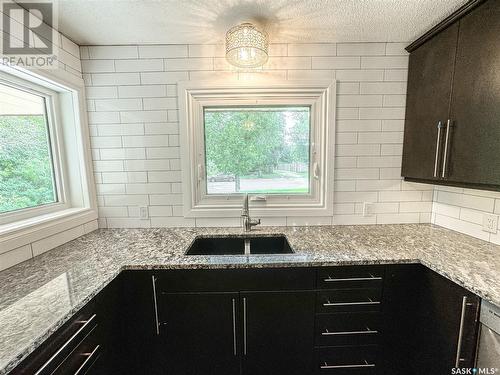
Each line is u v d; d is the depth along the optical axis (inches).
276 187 73.1
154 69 66.9
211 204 72.5
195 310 50.6
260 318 51.1
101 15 52.1
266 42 54.7
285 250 64.4
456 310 40.7
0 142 50.0
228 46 53.4
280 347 51.9
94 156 69.5
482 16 43.6
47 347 30.6
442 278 43.9
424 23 56.7
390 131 69.3
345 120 68.9
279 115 70.7
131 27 57.4
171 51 66.4
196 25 57.1
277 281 50.0
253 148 71.8
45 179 61.5
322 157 70.1
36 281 41.3
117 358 47.1
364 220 72.9
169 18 54.0
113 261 49.6
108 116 68.1
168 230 70.3
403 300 51.2
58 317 31.7
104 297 43.1
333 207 72.1
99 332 41.6
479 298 37.0
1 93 50.3
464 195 63.2
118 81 67.1
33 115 58.1
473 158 46.2
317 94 68.2
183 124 68.1
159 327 50.8
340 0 48.6
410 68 64.9
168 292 49.9
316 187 72.1
